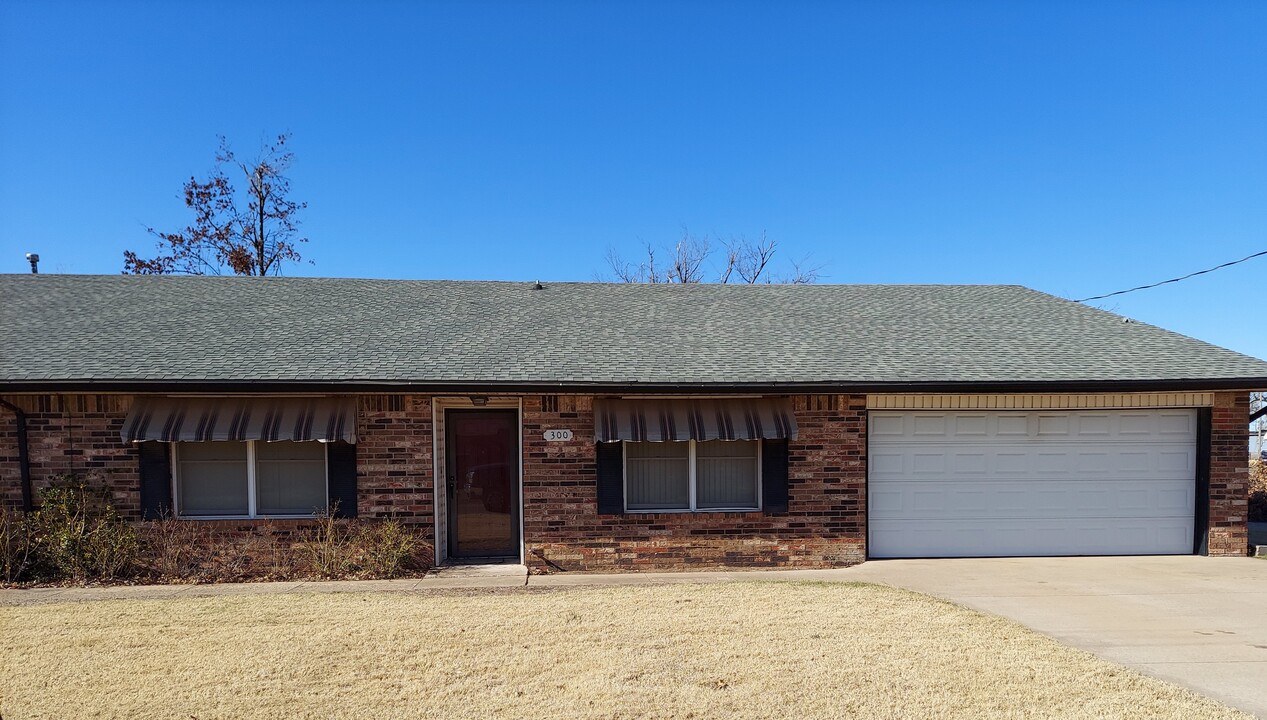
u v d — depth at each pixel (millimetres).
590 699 4949
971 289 14547
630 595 7883
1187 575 8922
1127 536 10227
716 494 9953
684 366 9734
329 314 11555
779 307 12922
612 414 9445
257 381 8820
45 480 9062
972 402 10023
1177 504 10242
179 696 5004
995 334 11469
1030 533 10211
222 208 28234
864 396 9852
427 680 5293
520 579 8867
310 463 9570
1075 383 9516
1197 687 5207
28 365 9039
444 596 7891
